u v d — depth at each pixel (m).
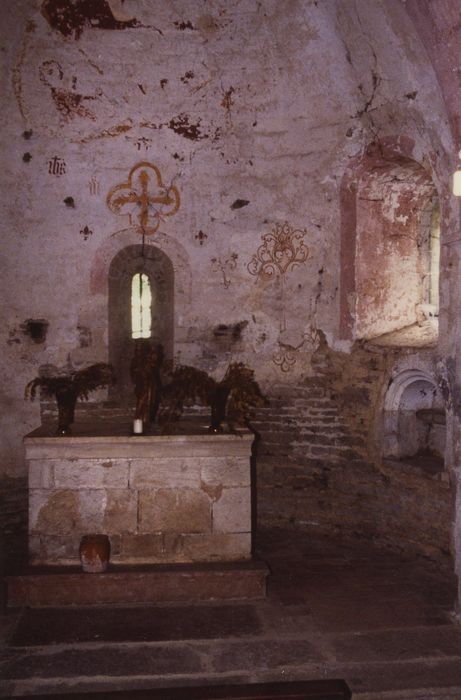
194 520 6.04
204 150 8.03
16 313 7.79
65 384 6.19
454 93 5.47
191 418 8.04
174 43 7.67
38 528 5.93
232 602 5.91
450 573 6.54
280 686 4.51
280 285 8.09
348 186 7.64
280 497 8.02
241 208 8.09
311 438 7.93
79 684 4.63
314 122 7.73
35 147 7.73
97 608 5.73
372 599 6.04
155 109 7.91
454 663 4.93
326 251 7.88
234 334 8.19
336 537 7.69
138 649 5.07
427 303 7.90
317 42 7.29
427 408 7.43
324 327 7.93
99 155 7.91
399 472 7.15
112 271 8.09
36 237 7.82
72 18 7.40
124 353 8.27
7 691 4.53
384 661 4.94
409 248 7.84
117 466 5.97
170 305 8.22
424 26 5.53
